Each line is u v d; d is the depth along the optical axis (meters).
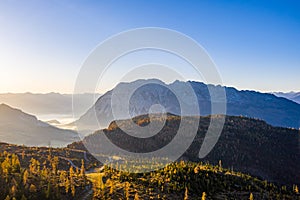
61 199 86.19
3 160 114.44
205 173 110.50
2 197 79.81
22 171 100.00
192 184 98.25
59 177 106.38
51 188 88.25
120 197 86.12
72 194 89.62
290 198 112.00
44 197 83.81
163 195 89.31
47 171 113.31
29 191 85.12
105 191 91.19
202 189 97.88
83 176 107.88
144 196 87.31
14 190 82.12
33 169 110.12
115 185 95.12
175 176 100.75
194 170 108.31
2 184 86.88
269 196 107.94
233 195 100.38
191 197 90.94
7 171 97.75
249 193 105.81
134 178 98.75
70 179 102.38
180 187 94.38
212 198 93.88
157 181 97.00
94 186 95.75
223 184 106.50
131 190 91.19
